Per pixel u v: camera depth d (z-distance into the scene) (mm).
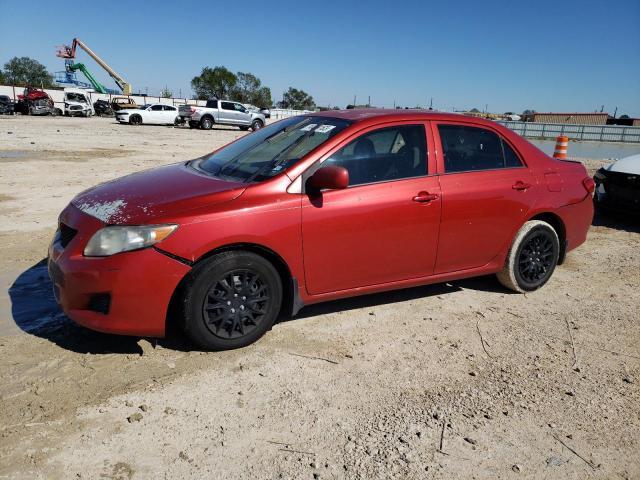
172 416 2844
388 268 4031
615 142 32438
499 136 4602
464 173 4316
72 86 72500
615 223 8180
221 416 2869
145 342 3559
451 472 2545
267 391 3127
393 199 3904
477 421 2947
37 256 5371
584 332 4164
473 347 3828
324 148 3740
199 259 3322
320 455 2609
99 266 3145
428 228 4105
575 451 2750
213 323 3432
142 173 4293
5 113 41125
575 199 4969
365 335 3922
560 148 14836
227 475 2443
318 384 3234
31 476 2363
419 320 4238
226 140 23031
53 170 11148
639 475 2609
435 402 3109
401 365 3514
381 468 2539
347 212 3715
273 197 3498
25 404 2869
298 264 3631
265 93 84000
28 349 3459
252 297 3527
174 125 37219
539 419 3000
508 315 4430
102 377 3168
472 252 4445
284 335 3840
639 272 5699
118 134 24047
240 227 3352
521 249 4699
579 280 5387
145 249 3164
